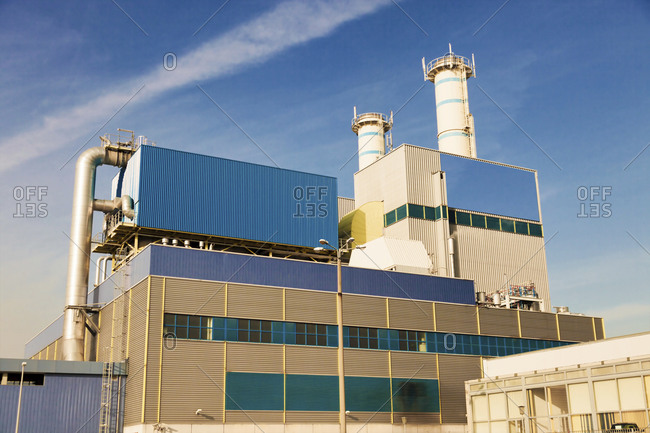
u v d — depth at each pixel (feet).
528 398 154.20
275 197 226.17
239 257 186.50
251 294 184.44
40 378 172.45
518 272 272.31
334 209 236.84
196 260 179.83
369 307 202.08
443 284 220.02
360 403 189.88
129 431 165.68
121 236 210.79
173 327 170.91
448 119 308.40
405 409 196.95
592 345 144.46
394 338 203.31
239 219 216.74
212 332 175.73
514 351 225.35
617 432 127.85
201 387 169.37
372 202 268.41
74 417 165.48
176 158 211.00
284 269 192.13
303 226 228.43
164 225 203.10
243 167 222.69
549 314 238.68
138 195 201.46
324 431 182.09
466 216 266.77
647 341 132.77
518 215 280.51
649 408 127.24
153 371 164.66
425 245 254.47
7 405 160.04
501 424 160.15
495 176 279.69
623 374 132.87
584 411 140.05
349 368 191.72
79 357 197.67
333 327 194.70
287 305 188.75
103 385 169.78
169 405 163.84
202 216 210.38
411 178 260.01
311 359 187.11
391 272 211.20
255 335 181.37
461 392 209.15
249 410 173.58
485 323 222.89
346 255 246.27
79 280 203.10
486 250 266.98
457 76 314.35
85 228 206.80
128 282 186.91
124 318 183.32
